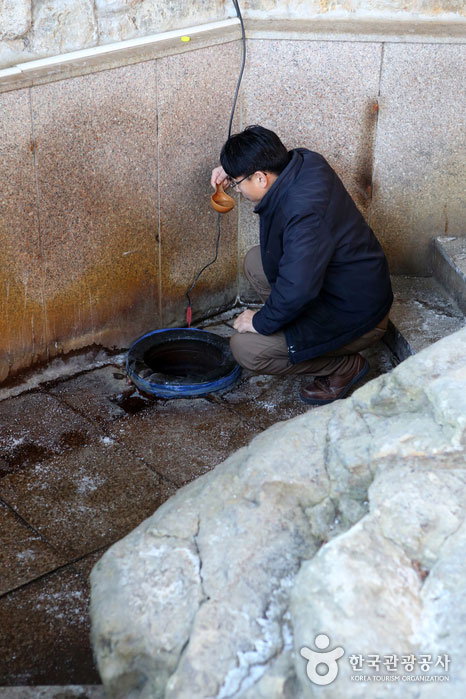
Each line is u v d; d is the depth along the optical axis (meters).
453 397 1.91
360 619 1.55
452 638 1.51
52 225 3.30
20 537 2.71
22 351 3.46
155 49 3.36
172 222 3.79
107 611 1.82
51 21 3.11
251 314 3.30
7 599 2.45
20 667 2.21
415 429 1.93
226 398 3.54
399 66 3.70
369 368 3.66
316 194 2.95
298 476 1.98
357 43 3.65
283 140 3.90
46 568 2.58
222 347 3.74
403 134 3.85
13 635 2.32
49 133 3.12
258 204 3.05
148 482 3.00
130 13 3.37
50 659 2.24
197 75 3.57
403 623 1.56
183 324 4.12
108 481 3.00
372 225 4.10
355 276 3.16
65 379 3.65
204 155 3.78
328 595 1.59
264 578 1.79
